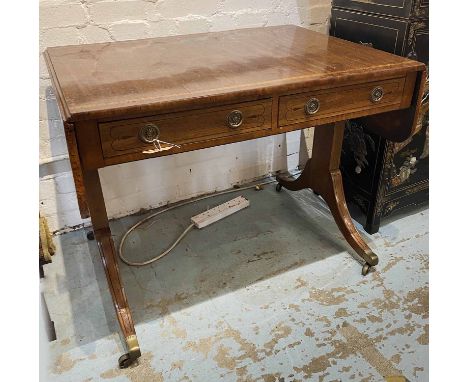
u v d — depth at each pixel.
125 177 1.72
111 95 0.94
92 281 1.46
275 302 1.38
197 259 1.57
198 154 1.84
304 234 1.70
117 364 1.18
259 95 1.01
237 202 1.86
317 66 1.16
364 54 1.28
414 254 1.59
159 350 1.22
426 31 1.40
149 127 0.95
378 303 1.38
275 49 1.32
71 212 1.68
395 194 1.67
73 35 1.43
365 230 1.72
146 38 1.47
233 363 1.19
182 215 1.81
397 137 1.36
